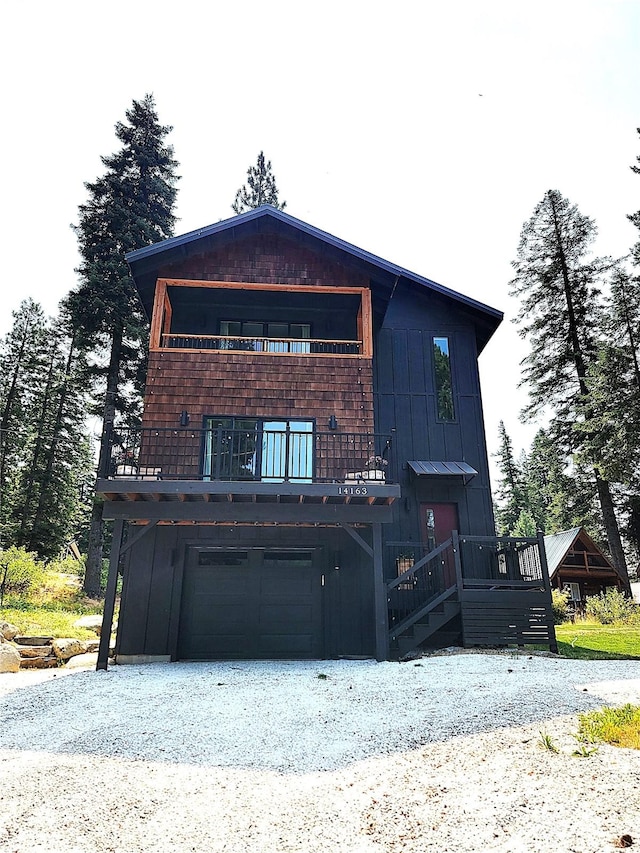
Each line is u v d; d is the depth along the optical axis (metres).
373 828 3.22
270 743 4.96
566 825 3.03
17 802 3.69
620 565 21.31
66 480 29.09
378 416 13.30
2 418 29.67
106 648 9.23
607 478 20.73
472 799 3.49
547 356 23.92
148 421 11.72
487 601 10.38
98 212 21.98
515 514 44.22
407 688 6.85
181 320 13.77
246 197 29.84
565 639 12.14
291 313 14.07
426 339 14.14
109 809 3.57
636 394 20.91
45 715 6.24
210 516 9.88
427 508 12.77
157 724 5.67
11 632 11.70
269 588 11.33
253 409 11.98
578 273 23.66
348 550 11.67
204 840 3.13
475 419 13.55
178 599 10.98
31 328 31.14
